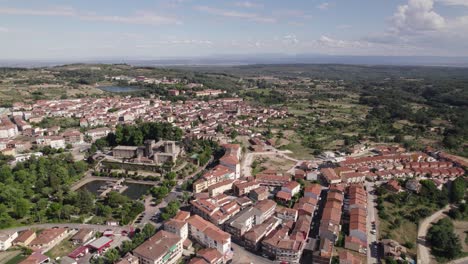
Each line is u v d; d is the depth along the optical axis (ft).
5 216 629.92
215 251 518.37
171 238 536.01
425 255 579.89
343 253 537.65
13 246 552.82
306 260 531.50
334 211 655.76
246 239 566.77
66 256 517.14
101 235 587.27
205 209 652.48
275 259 533.96
